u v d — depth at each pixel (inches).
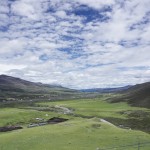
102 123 2997.0
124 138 2427.4
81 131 2623.0
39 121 4028.1
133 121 4261.8
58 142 2261.3
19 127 3526.1
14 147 2161.7
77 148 2103.8
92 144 2217.0
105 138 2406.5
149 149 2119.8
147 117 4643.2
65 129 2721.5
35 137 2432.3
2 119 4109.3
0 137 2544.3
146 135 2605.8
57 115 4542.3
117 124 4003.4
